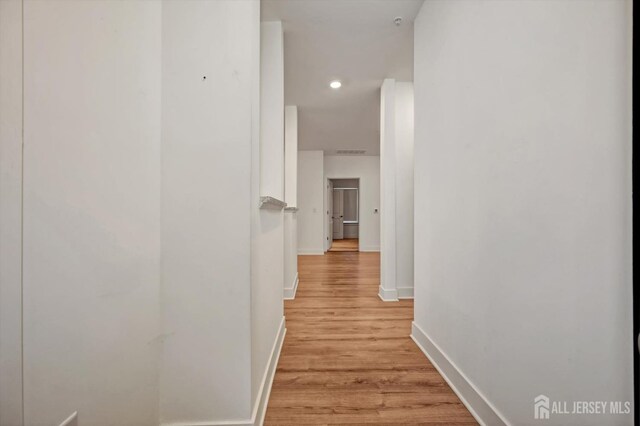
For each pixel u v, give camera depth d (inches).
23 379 28.4
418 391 61.7
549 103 36.5
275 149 91.4
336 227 429.7
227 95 48.3
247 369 47.7
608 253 29.6
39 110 29.7
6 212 26.9
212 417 47.4
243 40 48.7
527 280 40.4
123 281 40.5
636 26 26.0
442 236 67.4
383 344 84.9
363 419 53.5
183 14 48.6
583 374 32.4
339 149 270.5
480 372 52.2
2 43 26.4
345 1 79.7
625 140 27.9
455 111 60.9
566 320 34.5
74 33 33.7
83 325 34.9
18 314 27.9
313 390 62.2
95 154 36.4
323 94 143.1
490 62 48.6
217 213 47.9
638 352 26.3
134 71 42.7
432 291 73.8
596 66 30.5
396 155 131.2
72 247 33.4
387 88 126.9
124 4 41.1
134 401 42.3
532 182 39.4
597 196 30.6
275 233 78.8
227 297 47.8
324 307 120.9
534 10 38.8
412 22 88.4
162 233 47.5
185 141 47.9
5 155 26.7
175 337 47.6
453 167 61.8
